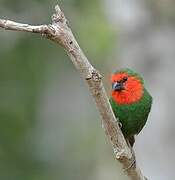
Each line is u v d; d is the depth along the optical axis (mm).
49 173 16391
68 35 8102
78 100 19156
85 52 17875
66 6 15883
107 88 17953
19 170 15805
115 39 17328
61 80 18078
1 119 15867
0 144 15797
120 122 10906
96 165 18359
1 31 16031
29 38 16062
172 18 13805
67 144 18312
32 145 16078
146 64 13617
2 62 16078
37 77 16297
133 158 8680
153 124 13203
